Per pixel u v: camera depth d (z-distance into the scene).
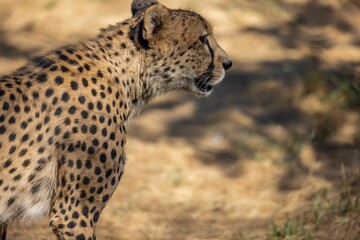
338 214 10.60
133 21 8.62
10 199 7.79
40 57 8.12
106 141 7.99
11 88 7.75
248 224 11.19
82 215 7.94
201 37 8.72
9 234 10.21
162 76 8.62
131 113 8.51
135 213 11.52
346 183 11.60
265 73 15.12
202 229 11.12
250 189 12.36
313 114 14.27
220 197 12.14
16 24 16.41
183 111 14.38
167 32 8.48
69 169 7.82
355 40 16.80
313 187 12.16
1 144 7.61
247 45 15.88
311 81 14.83
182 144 13.57
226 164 13.08
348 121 14.07
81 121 7.87
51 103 7.82
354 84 14.77
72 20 16.39
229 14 16.75
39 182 7.85
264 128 13.92
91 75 8.06
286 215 11.19
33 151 7.75
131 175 12.64
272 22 16.95
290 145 13.48
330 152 13.25
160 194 12.16
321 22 17.33
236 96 14.63
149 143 13.57
